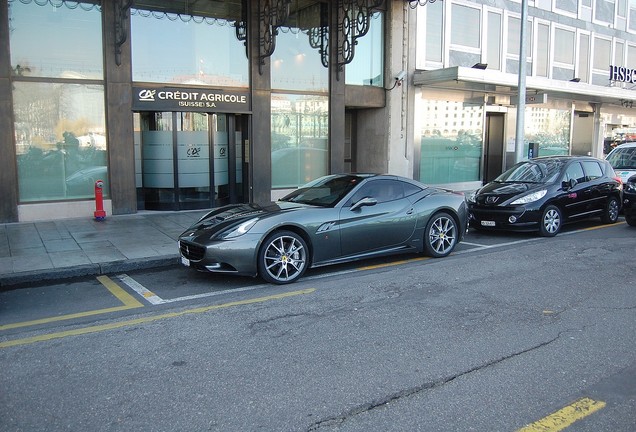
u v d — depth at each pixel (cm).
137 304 614
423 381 404
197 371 425
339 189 782
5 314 581
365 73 1541
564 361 439
